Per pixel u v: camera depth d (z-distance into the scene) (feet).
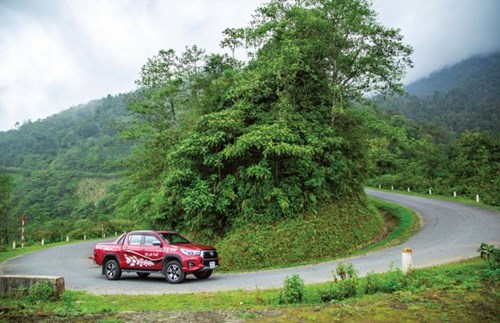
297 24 78.28
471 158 155.43
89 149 489.67
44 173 401.70
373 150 94.73
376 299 26.71
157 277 49.90
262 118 70.64
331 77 81.56
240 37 92.68
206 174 68.49
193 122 77.51
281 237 59.72
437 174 166.61
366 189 174.19
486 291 26.71
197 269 43.16
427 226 77.82
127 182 104.78
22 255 94.22
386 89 83.15
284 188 64.80
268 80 74.64
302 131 69.00
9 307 27.94
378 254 54.65
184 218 67.67
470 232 66.08
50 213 303.68
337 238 63.41
